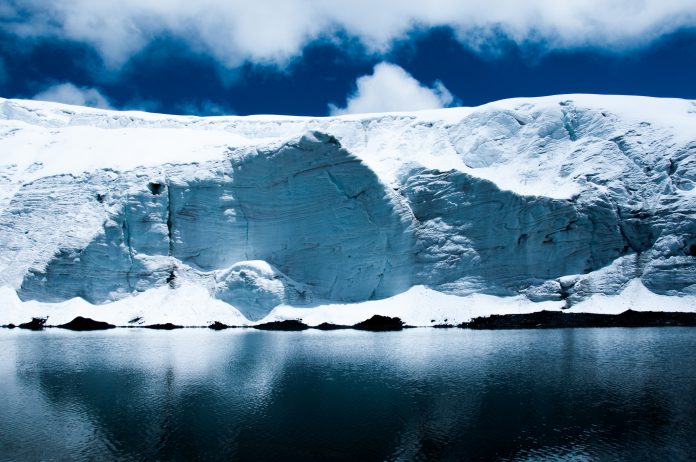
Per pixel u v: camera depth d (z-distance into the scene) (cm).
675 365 3058
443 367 3133
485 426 2164
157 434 2122
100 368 3212
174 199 5753
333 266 5506
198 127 8806
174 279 5569
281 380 2883
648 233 5244
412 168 6044
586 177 5612
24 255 6131
